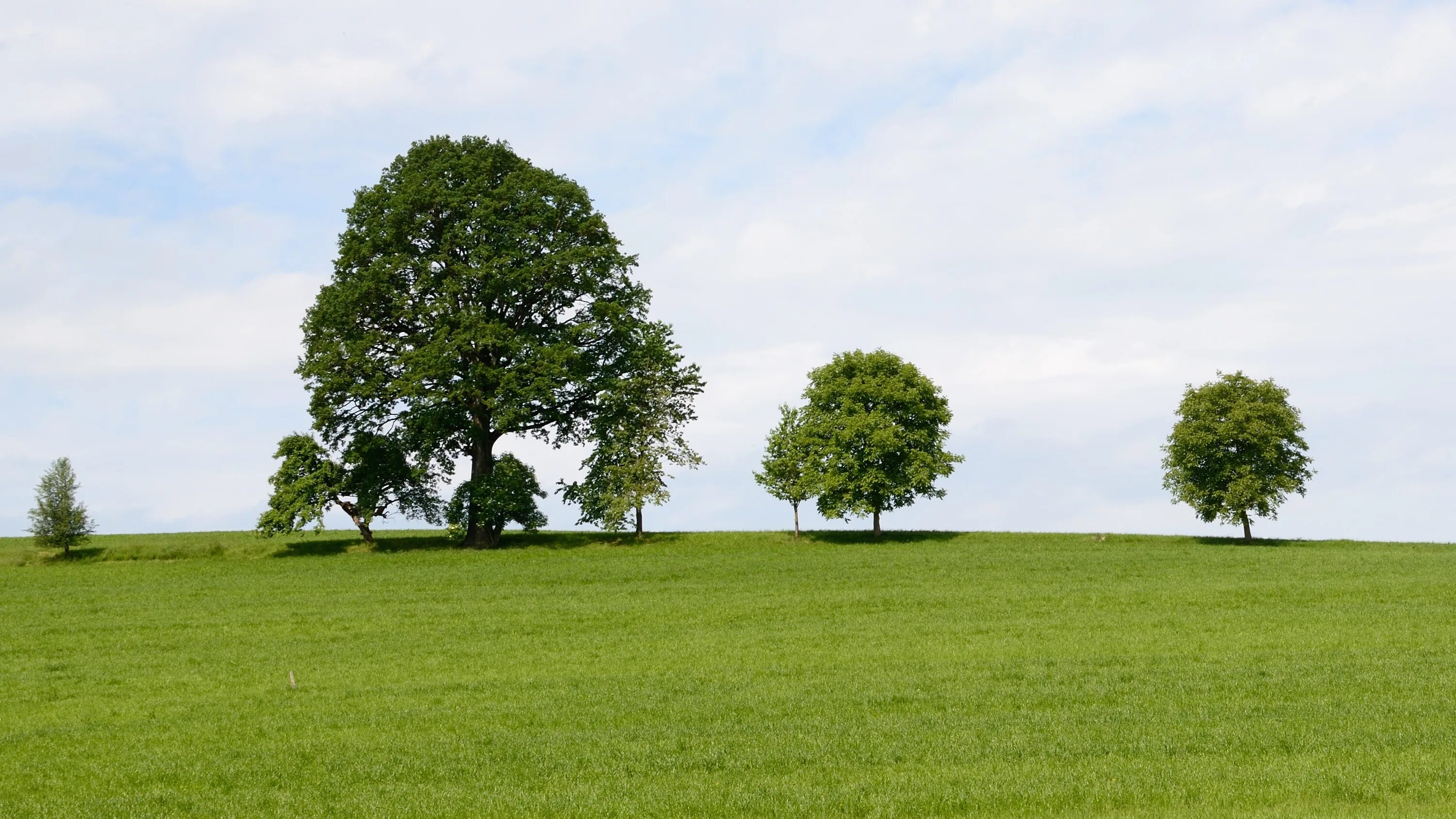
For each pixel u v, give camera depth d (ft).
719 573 193.67
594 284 226.17
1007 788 61.93
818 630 136.67
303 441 226.58
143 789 72.08
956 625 138.51
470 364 219.20
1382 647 115.65
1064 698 91.76
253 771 75.05
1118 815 56.49
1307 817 53.93
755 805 60.44
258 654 127.54
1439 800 57.82
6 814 66.49
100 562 218.79
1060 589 169.17
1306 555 214.07
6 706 103.19
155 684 112.47
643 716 89.40
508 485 221.46
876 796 61.26
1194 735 75.00
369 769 73.82
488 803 63.46
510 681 108.37
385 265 216.95
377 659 123.03
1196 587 168.25
